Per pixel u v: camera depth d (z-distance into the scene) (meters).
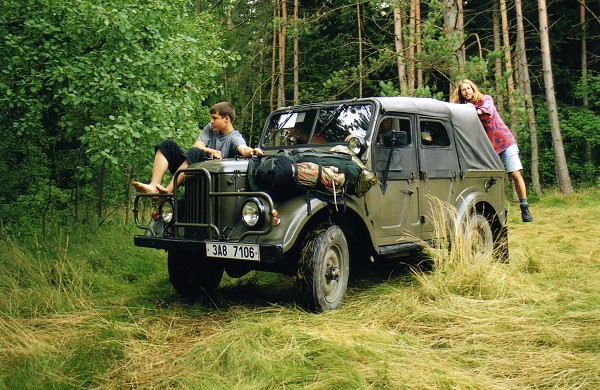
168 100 7.40
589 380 2.58
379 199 4.39
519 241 6.87
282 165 3.73
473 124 5.61
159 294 4.73
